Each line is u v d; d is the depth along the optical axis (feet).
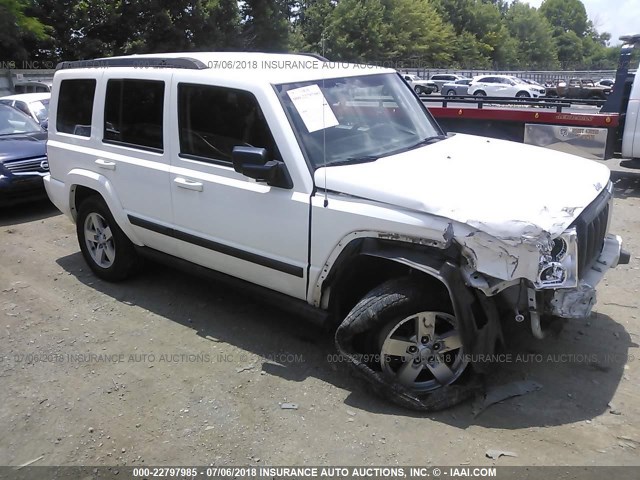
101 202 16.24
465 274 9.68
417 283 10.38
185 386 11.72
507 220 9.25
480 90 118.62
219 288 16.46
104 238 16.80
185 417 10.75
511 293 9.78
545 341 12.91
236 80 12.25
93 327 14.35
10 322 14.76
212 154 12.98
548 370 11.80
